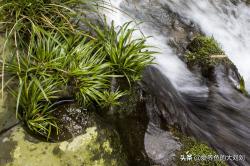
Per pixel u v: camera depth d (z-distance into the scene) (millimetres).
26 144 1446
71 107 1538
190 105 1843
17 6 1620
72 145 1472
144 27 2049
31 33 1571
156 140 1613
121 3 2082
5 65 1530
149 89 1712
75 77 1552
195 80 1928
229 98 1886
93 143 1490
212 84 1912
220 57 1968
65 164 1435
